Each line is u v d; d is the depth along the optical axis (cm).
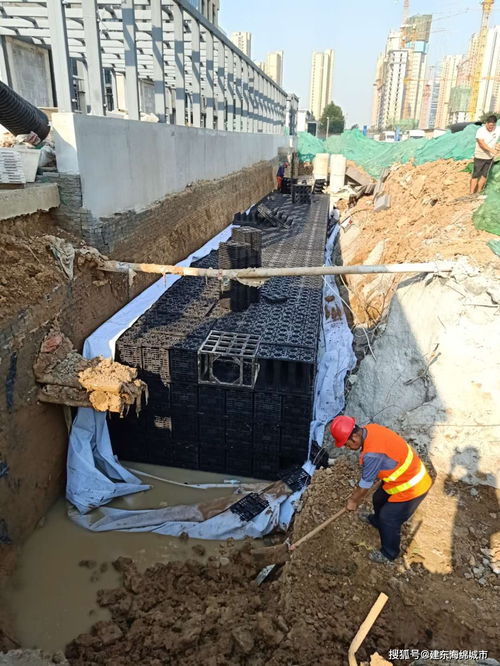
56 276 556
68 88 838
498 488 495
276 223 1325
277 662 357
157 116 1012
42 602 454
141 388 539
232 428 600
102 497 559
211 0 2473
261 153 2089
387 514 408
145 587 463
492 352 545
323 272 614
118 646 401
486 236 686
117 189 720
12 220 539
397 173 1483
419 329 627
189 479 619
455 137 1163
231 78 1631
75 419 573
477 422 530
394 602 394
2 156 527
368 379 670
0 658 358
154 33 956
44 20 1048
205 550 514
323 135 6812
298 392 561
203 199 1163
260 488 588
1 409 463
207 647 382
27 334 500
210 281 852
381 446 391
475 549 439
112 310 699
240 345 584
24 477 503
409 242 903
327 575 420
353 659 348
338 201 2102
